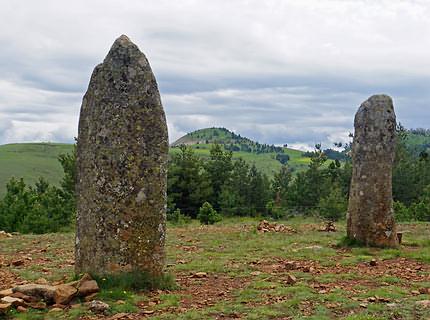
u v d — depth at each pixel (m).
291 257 16.17
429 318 9.06
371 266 14.70
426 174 52.88
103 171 10.91
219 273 13.50
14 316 9.18
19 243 19.91
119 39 11.43
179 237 21.50
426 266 14.81
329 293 10.92
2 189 97.94
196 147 184.75
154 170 11.12
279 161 170.00
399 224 27.59
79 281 10.48
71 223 33.41
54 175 119.88
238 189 54.06
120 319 9.05
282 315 9.34
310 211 47.34
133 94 11.07
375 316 9.12
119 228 10.84
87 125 11.25
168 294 10.74
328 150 95.00
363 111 18.84
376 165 18.39
